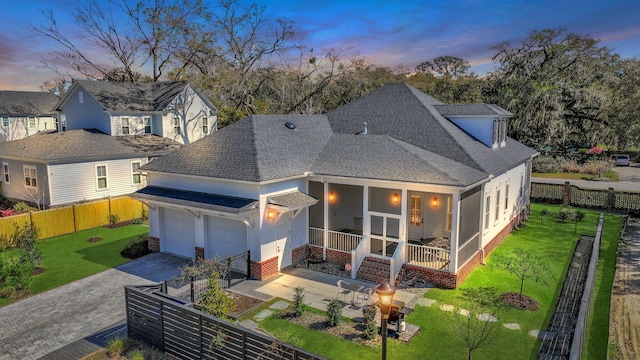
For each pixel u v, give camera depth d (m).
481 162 16.22
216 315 10.74
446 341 10.37
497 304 12.41
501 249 18.05
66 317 11.92
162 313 9.80
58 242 19.53
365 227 15.19
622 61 45.81
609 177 38.97
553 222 23.25
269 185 14.57
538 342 10.32
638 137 39.44
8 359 9.77
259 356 8.13
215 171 15.31
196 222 16.16
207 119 36.81
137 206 24.31
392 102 21.25
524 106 39.22
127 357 9.80
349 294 13.26
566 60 41.25
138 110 31.55
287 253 15.66
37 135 32.66
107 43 41.88
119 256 17.34
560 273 15.23
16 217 19.14
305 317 11.70
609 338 10.70
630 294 13.50
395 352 9.88
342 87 48.56
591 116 43.06
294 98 47.19
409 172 14.37
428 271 14.02
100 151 26.61
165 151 30.17
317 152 17.70
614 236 20.30
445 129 18.00
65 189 24.97
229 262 13.88
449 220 16.50
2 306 12.67
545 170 42.44
